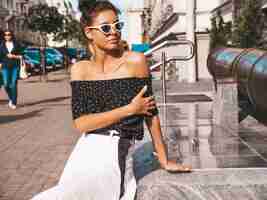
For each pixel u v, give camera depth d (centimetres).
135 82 327
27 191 547
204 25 2327
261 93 549
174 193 324
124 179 311
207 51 1952
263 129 553
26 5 6631
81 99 325
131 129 323
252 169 350
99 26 322
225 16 2077
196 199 322
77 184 299
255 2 1508
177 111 759
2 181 587
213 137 504
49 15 3131
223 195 321
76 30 4112
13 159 698
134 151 405
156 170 347
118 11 330
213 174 338
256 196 321
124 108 316
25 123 1045
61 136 873
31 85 2359
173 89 1387
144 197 324
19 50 1309
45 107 1351
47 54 4216
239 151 424
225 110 583
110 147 312
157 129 342
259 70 555
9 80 1305
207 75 1959
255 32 1486
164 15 3331
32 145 797
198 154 410
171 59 843
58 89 2053
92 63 335
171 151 424
